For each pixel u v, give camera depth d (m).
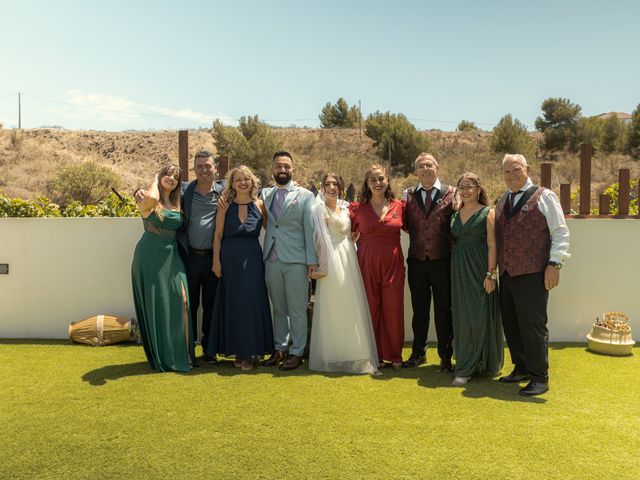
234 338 4.86
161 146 36.81
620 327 5.44
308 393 4.16
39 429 3.43
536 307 4.23
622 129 31.47
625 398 4.09
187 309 4.87
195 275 5.11
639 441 3.29
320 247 4.78
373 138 36.59
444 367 4.82
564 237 4.19
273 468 2.92
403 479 2.81
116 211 6.78
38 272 5.96
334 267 4.78
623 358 5.25
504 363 5.12
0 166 31.97
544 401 4.02
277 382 4.45
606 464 2.98
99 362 5.01
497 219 4.45
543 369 4.22
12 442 3.24
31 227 5.95
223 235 5.00
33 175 31.12
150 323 4.73
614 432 3.42
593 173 27.55
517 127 33.34
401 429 3.45
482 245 4.53
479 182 4.54
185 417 3.63
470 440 3.29
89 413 3.71
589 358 5.25
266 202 5.05
